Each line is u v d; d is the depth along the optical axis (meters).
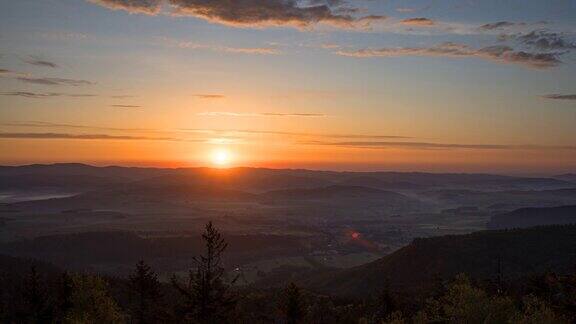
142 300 43.91
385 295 57.25
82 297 39.16
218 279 29.41
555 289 44.62
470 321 31.11
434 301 37.59
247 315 51.47
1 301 53.62
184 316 29.02
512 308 30.66
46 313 42.53
